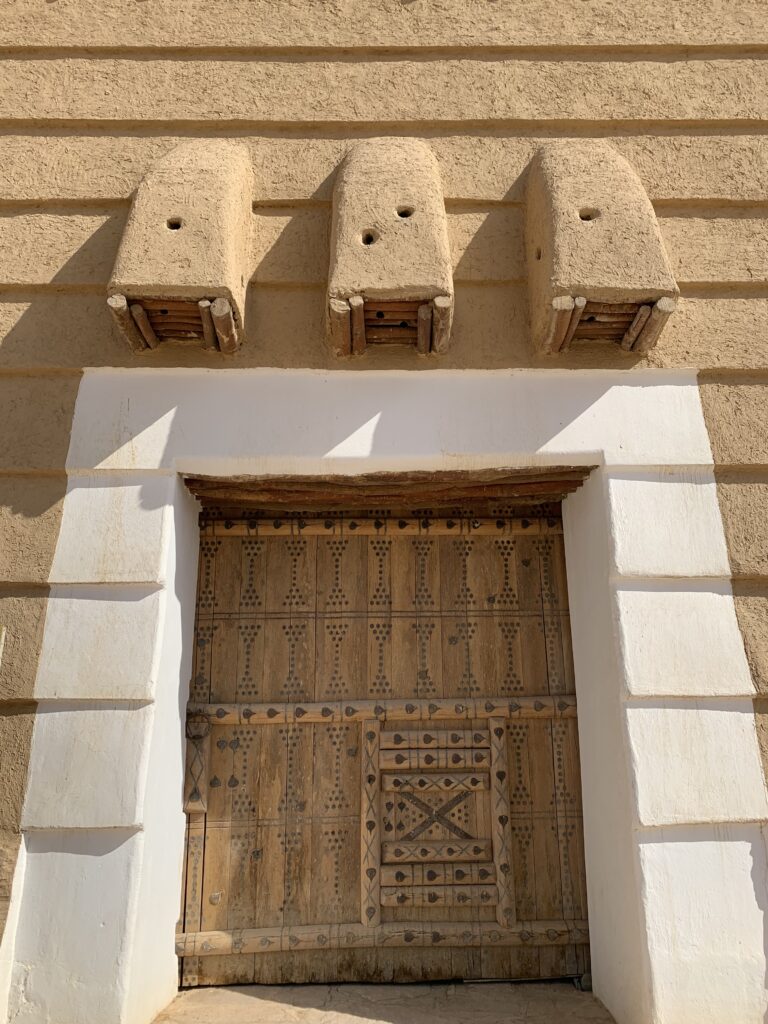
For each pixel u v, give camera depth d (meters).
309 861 3.46
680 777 2.87
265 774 3.53
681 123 3.70
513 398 3.32
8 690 2.93
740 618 3.07
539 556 3.81
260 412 3.28
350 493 3.55
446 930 3.38
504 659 3.70
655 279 3.08
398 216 3.21
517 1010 3.06
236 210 3.28
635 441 3.26
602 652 3.20
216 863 3.43
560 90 3.73
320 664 3.66
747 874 2.80
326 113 3.67
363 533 3.81
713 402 3.33
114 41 3.74
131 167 3.58
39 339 3.33
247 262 3.36
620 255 3.12
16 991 2.64
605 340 3.36
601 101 3.71
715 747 2.91
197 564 3.70
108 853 2.78
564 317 3.12
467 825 3.51
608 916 3.09
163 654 3.06
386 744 3.57
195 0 3.78
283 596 3.74
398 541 3.82
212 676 3.62
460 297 3.45
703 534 3.16
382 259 3.10
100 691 2.93
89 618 3.03
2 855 2.73
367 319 3.20
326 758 3.57
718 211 3.59
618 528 3.15
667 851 2.81
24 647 2.99
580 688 3.53
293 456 3.22
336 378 3.34
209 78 3.72
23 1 3.78
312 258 3.46
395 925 3.39
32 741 2.89
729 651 3.03
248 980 3.33
